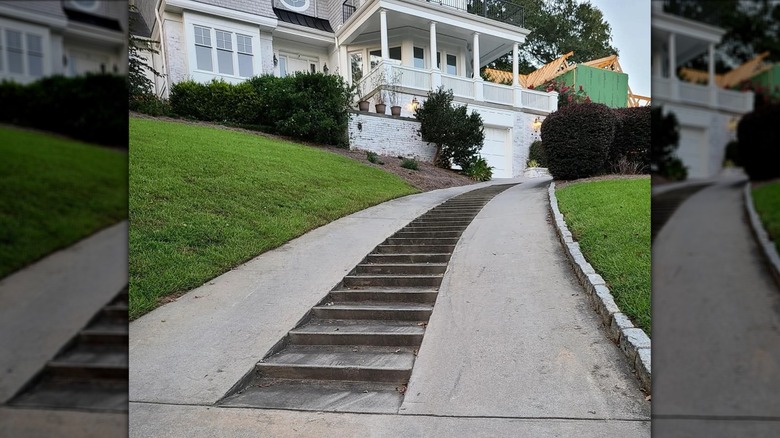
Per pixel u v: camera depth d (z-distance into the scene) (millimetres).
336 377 3568
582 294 4465
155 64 17219
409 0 16734
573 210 7246
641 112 11250
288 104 14078
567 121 10984
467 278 5156
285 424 2871
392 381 3508
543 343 3617
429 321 4180
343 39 19094
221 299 4883
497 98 19078
